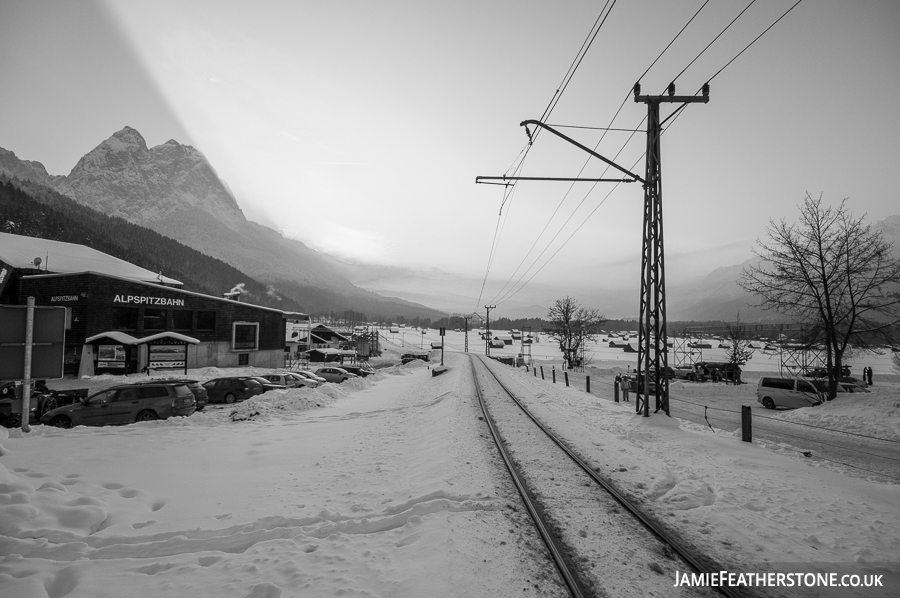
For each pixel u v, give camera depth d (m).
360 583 4.75
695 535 6.20
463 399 20.77
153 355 38.94
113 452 10.00
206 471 8.97
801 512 7.03
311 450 10.92
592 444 11.84
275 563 5.17
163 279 59.19
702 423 18.75
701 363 45.06
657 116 14.46
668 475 8.87
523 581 4.96
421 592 4.51
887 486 8.82
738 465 9.80
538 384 32.19
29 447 10.27
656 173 14.42
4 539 5.30
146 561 5.20
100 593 4.50
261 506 7.04
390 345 128.50
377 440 12.17
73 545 5.41
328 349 70.31
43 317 11.41
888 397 18.16
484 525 6.33
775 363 72.56
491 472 9.01
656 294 14.63
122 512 6.58
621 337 181.50
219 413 15.64
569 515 6.90
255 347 47.38
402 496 7.43
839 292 22.69
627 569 5.29
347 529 6.18
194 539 5.80
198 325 44.00
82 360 36.44
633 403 23.36
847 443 14.47
